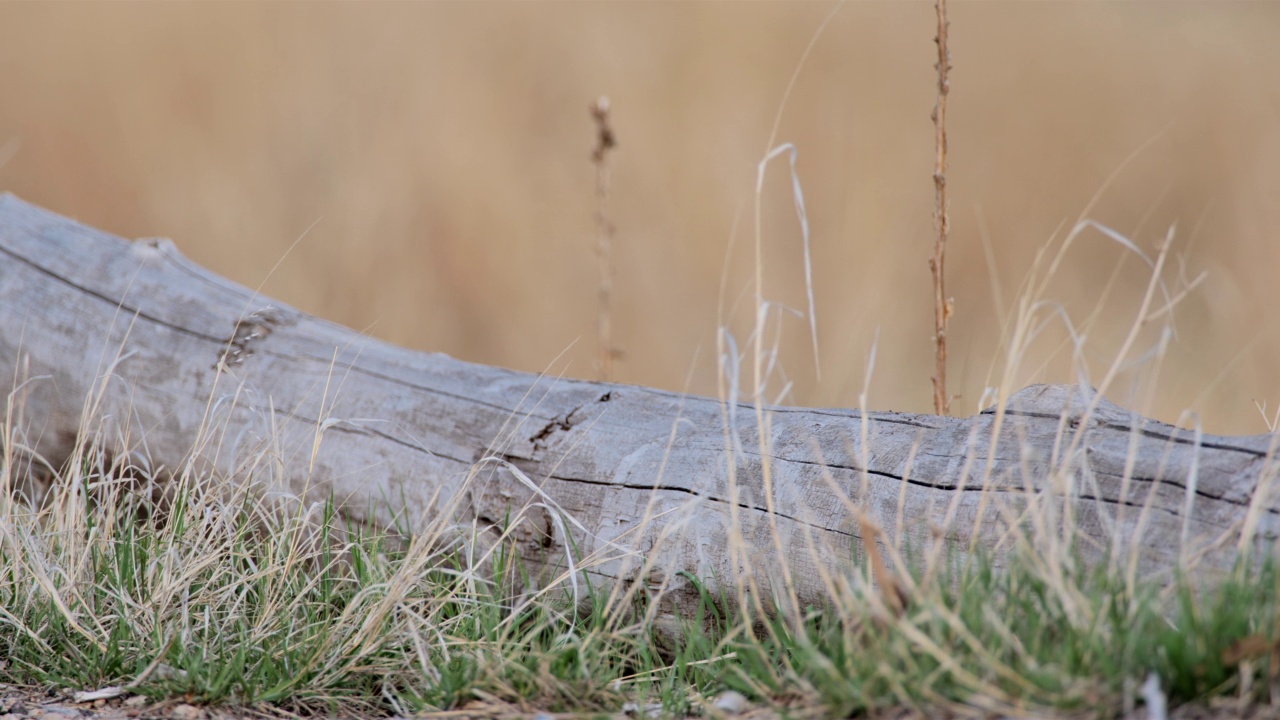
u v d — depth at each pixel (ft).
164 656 15.60
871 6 56.39
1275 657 10.88
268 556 16.87
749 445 16.61
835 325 38.88
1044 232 46.52
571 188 46.80
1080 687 11.32
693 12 54.39
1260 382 33.60
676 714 14.28
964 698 11.76
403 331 41.83
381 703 15.52
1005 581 13.14
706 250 43.45
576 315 42.47
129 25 52.54
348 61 52.65
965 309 42.32
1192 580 12.35
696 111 49.57
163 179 47.50
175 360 20.94
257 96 50.67
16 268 22.90
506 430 18.47
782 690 13.55
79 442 18.24
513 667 14.90
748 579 15.71
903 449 15.56
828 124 48.96
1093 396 14.92
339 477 19.02
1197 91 55.98
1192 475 12.81
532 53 53.78
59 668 15.76
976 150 50.78
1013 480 14.35
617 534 16.90
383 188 46.11
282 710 14.93
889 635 12.53
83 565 16.74
